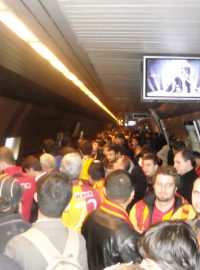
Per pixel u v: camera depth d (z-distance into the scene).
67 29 5.78
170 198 3.75
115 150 7.92
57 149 7.90
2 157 5.02
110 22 4.95
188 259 1.63
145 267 1.67
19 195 3.08
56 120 21.06
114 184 3.36
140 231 3.85
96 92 17.58
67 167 4.18
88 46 6.46
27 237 2.64
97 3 4.17
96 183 5.37
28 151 17.16
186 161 4.96
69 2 4.15
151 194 4.00
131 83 11.82
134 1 4.07
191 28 5.12
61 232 2.72
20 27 5.86
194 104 10.27
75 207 3.96
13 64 7.78
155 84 6.34
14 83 9.50
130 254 3.16
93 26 5.16
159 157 11.34
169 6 4.21
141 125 42.28
